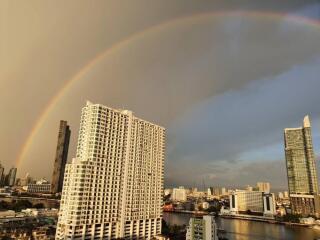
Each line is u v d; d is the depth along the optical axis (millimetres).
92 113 199750
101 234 183500
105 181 192000
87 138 195125
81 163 181250
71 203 176000
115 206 195500
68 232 171500
